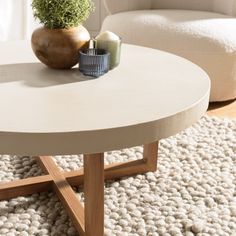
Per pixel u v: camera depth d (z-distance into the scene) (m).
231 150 1.88
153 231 1.36
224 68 2.23
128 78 1.29
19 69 1.35
